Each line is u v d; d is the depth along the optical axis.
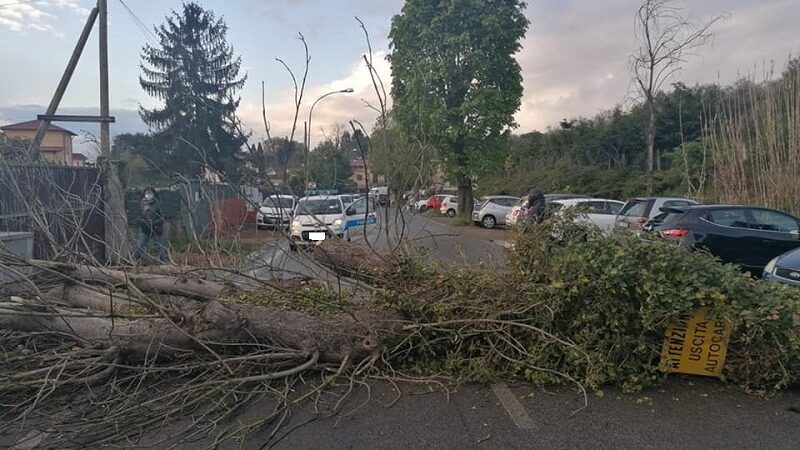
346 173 17.41
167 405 4.07
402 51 25.05
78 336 4.68
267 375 4.39
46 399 4.31
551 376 4.71
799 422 3.98
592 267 4.64
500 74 25.17
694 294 4.47
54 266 5.25
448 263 5.75
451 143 25.27
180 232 11.84
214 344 4.66
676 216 10.78
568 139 43.56
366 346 4.82
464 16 24.31
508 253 5.45
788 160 15.82
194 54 36.38
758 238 10.24
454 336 4.98
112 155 13.38
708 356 4.66
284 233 5.82
